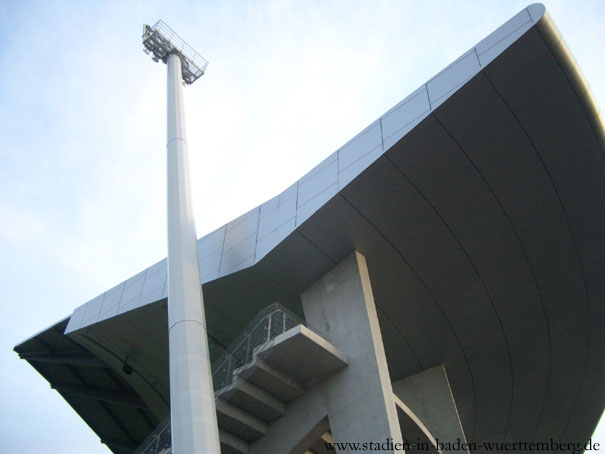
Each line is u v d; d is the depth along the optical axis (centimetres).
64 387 2920
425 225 1680
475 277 1858
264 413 1609
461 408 2377
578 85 1473
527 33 1349
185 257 1359
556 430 2788
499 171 1598
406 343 2008
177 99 1794
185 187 1520
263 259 1695
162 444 1436
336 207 1589
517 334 2108
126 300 2139
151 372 2391
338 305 1680
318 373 1582
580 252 1916
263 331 1554
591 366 2436
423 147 1496
